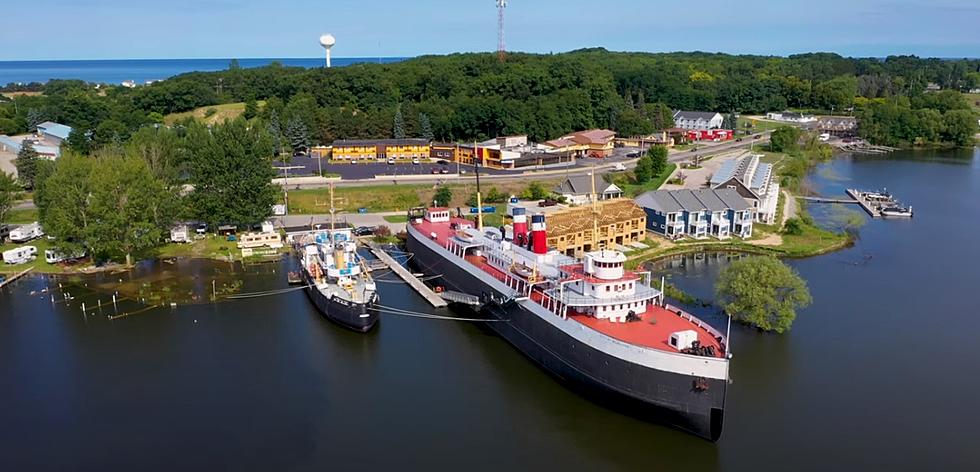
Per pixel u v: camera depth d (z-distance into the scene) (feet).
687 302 284.82
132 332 262.88
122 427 195.52
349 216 439.63
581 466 177.58
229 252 365.61
